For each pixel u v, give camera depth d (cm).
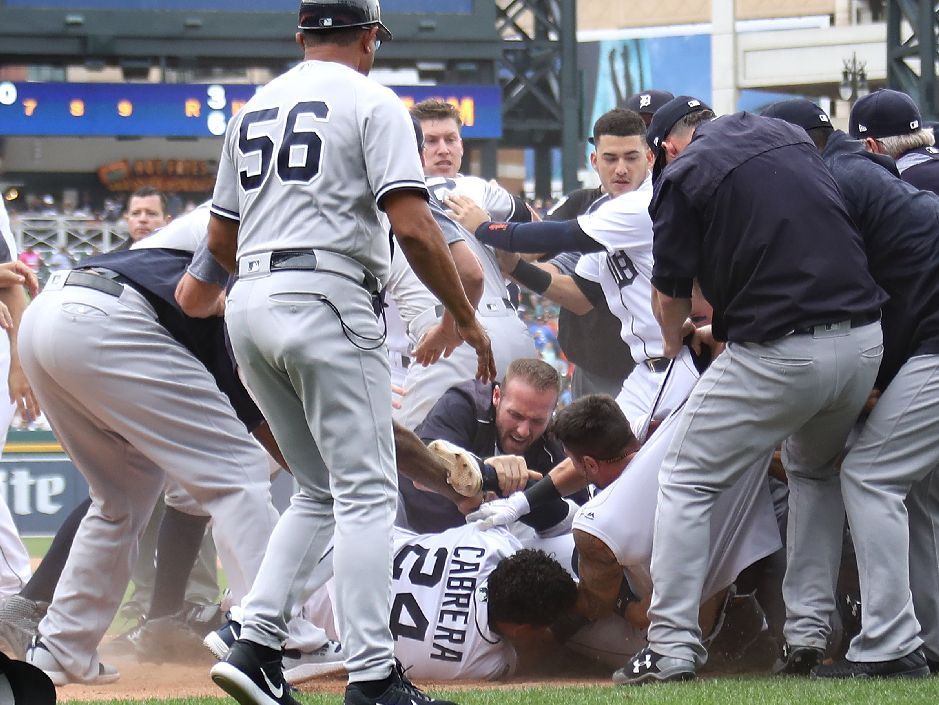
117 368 1664
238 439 1717
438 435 2006
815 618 1705
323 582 1516
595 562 1731
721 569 1745
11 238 2242
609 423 1770
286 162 1313
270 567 1347
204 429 1697
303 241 1301
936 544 1788
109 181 6681
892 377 1739
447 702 1306
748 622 1848
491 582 1738
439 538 1820
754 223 1619
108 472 1758
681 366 1914
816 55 8919
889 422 1686
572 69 5628
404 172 1292
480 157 5403
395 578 1783
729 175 1638
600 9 12112
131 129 5391
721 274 1647
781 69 9056
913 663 1652
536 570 1723
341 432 1300
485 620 1748
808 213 1630
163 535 2128
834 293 1617
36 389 1720
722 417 1644
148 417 1680
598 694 1467
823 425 1684
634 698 1422
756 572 1852
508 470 1831
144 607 2352
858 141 1839
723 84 9188
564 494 1859
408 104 5203
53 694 1141
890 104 1995
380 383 1325
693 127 1858
